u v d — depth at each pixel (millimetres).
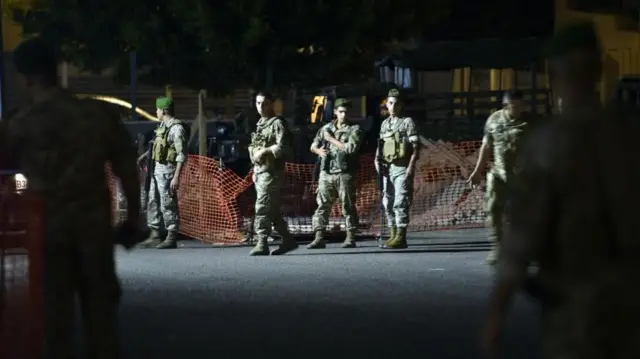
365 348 10312
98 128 7805
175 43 24953
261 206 17266
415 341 10617
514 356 9852
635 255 4812
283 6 24344
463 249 17953
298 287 14039
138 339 10875
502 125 15469
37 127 7738
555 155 4863
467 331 11070
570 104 5023
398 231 17953
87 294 7844
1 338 8352
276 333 11086
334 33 25062
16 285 8320
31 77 7848
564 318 4895
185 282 14578
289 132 17297
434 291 13609
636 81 21062
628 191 4793
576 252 4855
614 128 4855
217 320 11844
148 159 18812
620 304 4781
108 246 7895
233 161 23406
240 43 24281
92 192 7801
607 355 4812
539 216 4902
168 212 18516
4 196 8320
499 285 5027
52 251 7773
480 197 21250
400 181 17781
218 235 19484
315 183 20391
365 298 13133
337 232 19703
